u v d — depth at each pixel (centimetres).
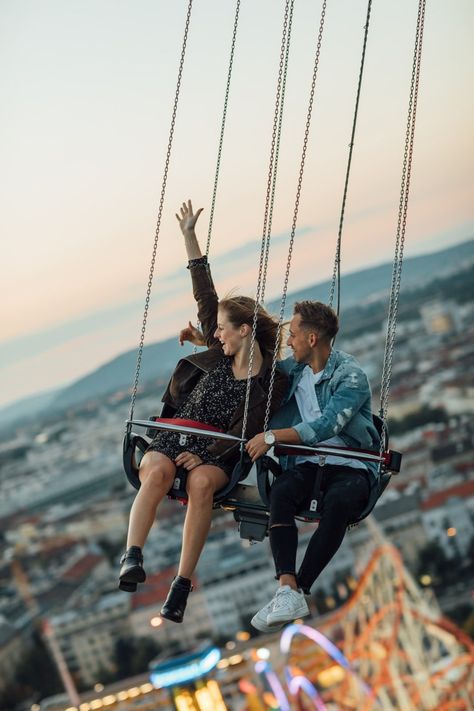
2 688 11188
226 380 697
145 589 11750
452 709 3259
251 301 704
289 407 691
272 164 678
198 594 11044
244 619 11006
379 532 7562
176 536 13188
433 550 10862
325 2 679
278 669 3384
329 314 677
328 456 666
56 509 18188
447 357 18588
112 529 15950
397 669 3403
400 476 13250
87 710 3619
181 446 680
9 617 12281
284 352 702
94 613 11338
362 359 19475
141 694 3419
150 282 694
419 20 675
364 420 670
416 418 15650
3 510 19000
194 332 784
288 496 651
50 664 11288
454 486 11500
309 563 636
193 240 786
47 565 14938
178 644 11131
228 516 12900
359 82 689
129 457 687
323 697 3606
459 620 9919
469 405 15388
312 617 9656
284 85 678
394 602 3519
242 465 660
